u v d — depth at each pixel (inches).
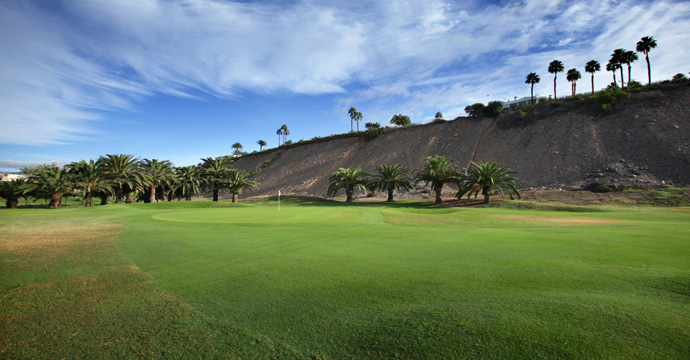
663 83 2440.9
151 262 327.9
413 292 217.0
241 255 357.1
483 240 442.9
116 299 216.7
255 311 191.8
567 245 389.7
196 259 339.6
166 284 249.8
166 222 746.2
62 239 496.1
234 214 968.9
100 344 154.3
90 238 504.4
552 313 171.5
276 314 186.5
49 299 217.6
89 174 1934.1
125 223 739.4
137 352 146.1
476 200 1697.8
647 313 168.1
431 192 2309.3
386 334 157.6
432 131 3154.5
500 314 172.9
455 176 1753.2
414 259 322.0
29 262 331.0
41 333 166.7
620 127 2154.3
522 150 2421.3
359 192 2731.3
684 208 1159.6
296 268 292.8
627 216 876.6
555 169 2096.5
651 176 1715.1
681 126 1926.7
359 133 3700.8
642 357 127.4
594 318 163.5
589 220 766.5
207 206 1535.4
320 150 3722.9
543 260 306.2
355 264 304.3
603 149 2054.6
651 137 1953.7
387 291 221.1
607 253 335.9
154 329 169.5
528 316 168.6
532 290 213.5
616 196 1478.8
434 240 450.0
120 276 274.7
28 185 1850.4
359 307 193.3
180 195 2640.3
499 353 135.9
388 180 1979.6
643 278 236.7
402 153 3034.0
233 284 246.8
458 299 199.5
